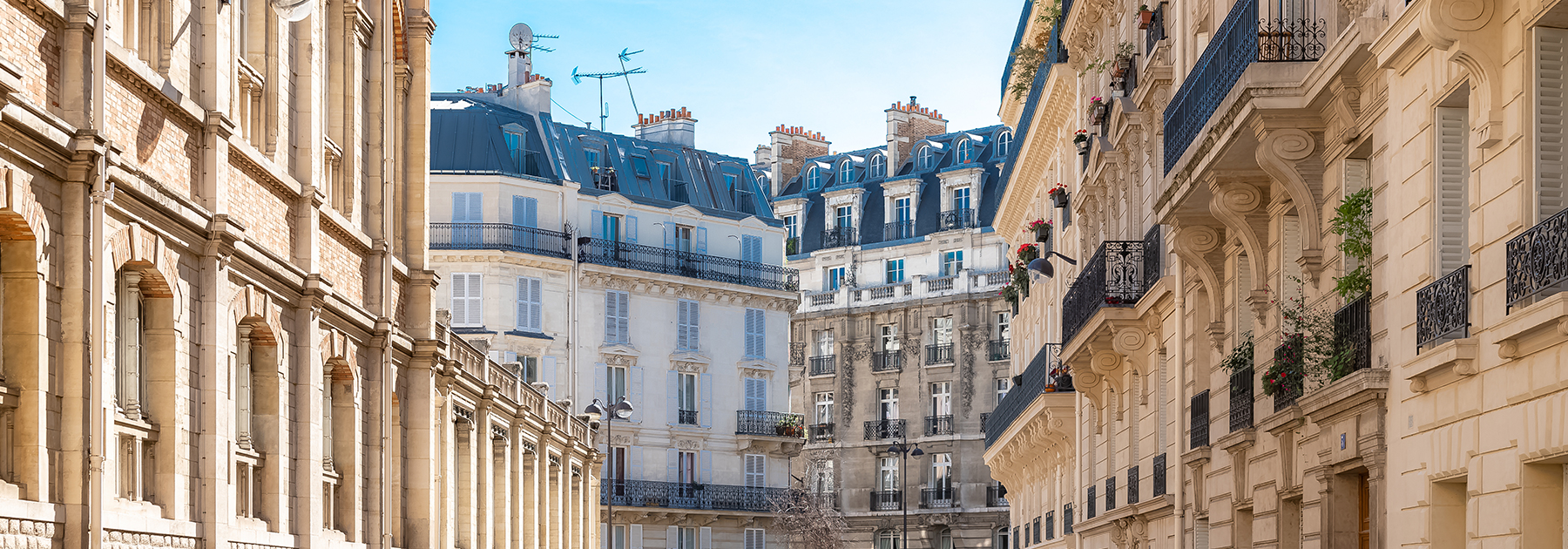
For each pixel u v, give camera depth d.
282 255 23.94
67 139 16.59
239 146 21.62
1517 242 14.78
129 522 18.11
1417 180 17.52
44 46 16.58
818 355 96.25
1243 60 21.66
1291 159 20.98
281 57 24.11
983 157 93.44
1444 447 16.81
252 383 23.38
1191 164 23.72
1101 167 36.56
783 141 102.38
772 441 79.75
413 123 31.33
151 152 19.02
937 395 91.75
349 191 27.56
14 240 16.27
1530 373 14.80
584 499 52.91
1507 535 15.23
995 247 90.75
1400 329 18.09
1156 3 33.22
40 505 16.22
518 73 76.88
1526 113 14.94
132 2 18.91
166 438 19.53
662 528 75.00
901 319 93.25
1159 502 30.61
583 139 76.69
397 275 30.16
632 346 74.56
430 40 31.81
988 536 88.88
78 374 16.94
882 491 93.00
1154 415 31.91
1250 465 24.56
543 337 70.69
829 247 97.44
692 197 79.94
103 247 17.38
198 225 20.00
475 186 70.44
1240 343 25.52
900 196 95.50
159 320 19.59
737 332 79.38
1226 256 26.25
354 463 26.92
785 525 79.69
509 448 40.00
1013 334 64.50
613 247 74.62
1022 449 53.88
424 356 30.73
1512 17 15.23
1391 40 17.89
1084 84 41.97
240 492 22.56
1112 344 33.94
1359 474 20.27
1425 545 17.25
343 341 26.58
